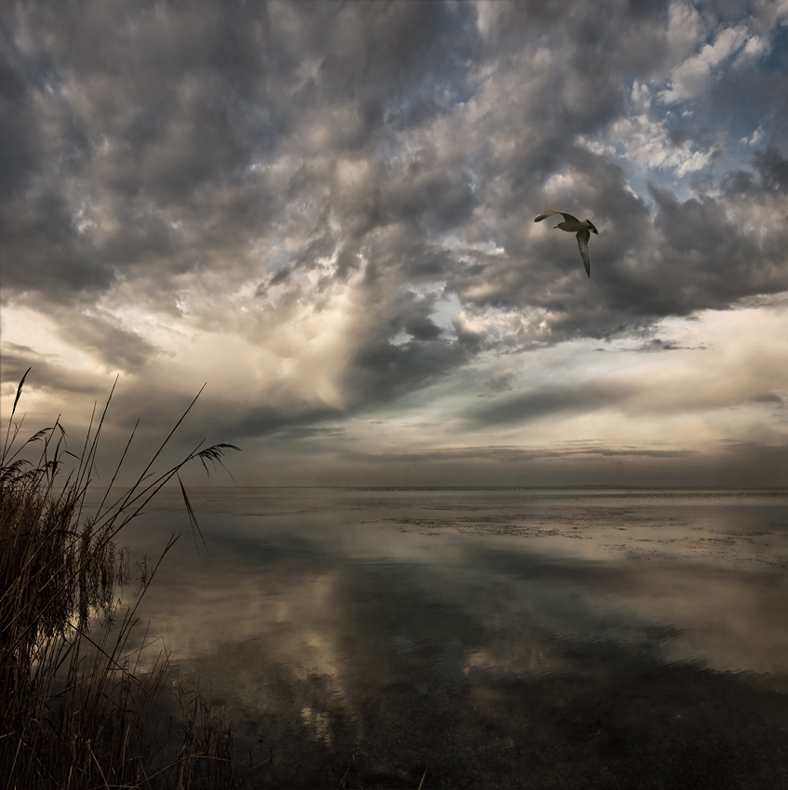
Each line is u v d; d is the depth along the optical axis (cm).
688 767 509
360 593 1162
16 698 402
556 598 1123
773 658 777
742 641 850
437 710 615
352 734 560
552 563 1538
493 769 504
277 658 766
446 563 1537
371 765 505
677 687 680
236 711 603
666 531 2414
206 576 1343
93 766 425
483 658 775
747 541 2045
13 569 443
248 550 1792
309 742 543
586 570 1431
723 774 499
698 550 1798
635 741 554
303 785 470
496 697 650
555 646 827
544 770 505
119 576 1322
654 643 840
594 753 533
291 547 1866
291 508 4350
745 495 8831
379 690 665
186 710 592
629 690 670
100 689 465
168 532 2294
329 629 903
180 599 1100
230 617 968
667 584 1258
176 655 770
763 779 492
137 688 637
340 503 5462
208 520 2961
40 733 416
